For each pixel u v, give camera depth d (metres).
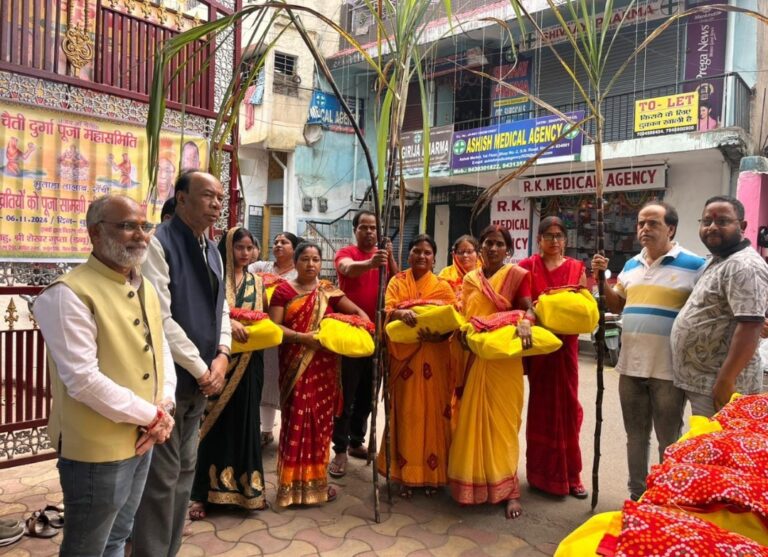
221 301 2.54
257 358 3.21
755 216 8.80
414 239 3.59
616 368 3.36
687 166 10.05
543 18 10.90
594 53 3.21
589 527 1.18
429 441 3.36
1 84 3.09
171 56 2.49
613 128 10.94
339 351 3.16
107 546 1.99
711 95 9.51
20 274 3.23
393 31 3.01
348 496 3.46
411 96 14.19
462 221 13.97
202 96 3.98
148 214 3.68
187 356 2.29
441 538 2.94
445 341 3.42
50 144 3.28
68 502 1.84
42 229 3.27
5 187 3.13
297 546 2.80
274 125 14.78
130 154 3.60
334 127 15.55
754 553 0.98
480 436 3.19
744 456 1.45
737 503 1.21
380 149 2.87
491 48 12.55
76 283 1.77
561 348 3.44
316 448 3.27
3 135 3.11
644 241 3.19
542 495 3.54
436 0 10.41
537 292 3.59
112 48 3.53
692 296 2.92
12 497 3.27
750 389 2.83
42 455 3.30
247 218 15.81
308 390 3.23
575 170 11.18
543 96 12.02
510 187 12.27
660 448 3.18
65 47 3.33
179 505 2.43
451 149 12.15
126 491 1.89
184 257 2.40
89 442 1.78
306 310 3.30
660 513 1.10
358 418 4.14
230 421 3.12
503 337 2.98
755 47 10.30
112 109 3.53
